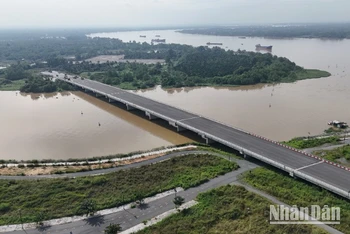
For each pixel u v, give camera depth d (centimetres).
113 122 15300
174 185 8900
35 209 8094
